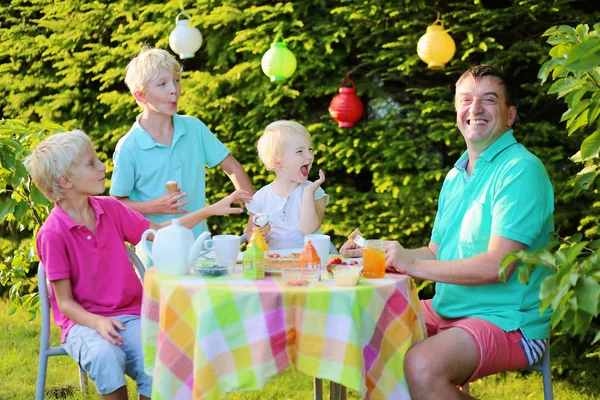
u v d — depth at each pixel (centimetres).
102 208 306
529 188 290
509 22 441
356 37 478
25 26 583
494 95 303
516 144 307
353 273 257
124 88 572
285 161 347
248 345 248
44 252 291
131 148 358
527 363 291
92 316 284
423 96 479
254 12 484
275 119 504
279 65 449
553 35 323
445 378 269
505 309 290
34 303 424
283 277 259
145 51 363
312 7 499
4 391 396
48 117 571
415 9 456
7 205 389
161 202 340
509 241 285
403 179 465
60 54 562
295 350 253
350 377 244
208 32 525
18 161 370
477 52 457
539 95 441
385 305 263
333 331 249
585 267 233
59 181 292
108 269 300
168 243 271
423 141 462
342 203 481
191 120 381
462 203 312
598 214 425
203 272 270
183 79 515
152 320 268
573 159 327
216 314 248
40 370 296
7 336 505
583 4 464
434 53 424
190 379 258
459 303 301
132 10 538
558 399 405
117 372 275
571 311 236
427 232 468
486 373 284
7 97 586
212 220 527
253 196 354
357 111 463
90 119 571
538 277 293
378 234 484
